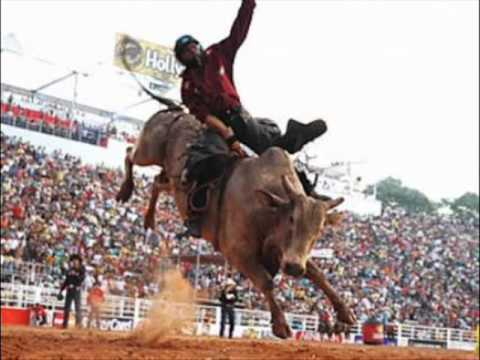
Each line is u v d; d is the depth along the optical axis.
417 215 62.44
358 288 41.38
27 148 39.97
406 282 45.38
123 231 35.97
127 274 31.02
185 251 35.12
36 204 34.75
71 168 40.16
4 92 43.53
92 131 45.00
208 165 7.37
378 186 120.56
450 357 12.12
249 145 7.66
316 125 7.62
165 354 7.25
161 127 8.54
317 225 6.45
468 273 51.78
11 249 28.88
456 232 60.12
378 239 51.97
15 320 23.12
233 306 24.09
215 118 7.64
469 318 44.03
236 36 7.80
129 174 9.32
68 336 11.42
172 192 8.26
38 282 26.56
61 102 46.47
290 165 7.19
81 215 35.69
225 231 7.21
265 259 7.02
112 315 24.84
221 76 7.75
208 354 7.76
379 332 31.22
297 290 34.72
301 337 29.61
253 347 10.14
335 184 58.88
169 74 45.06
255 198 6.98
